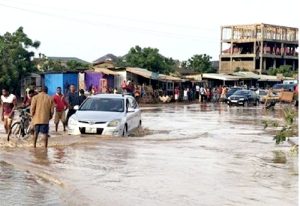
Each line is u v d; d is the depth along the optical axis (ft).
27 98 58.39
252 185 32.40
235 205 27.43
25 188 32.07
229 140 57.98
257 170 37.70
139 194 29.84
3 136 57.57
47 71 156.97
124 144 51.24
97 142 52.29
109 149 47.47
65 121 65.98
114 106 61.87
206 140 57.57
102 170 37.04
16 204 28.02
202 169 37.78
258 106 155.22
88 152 45.52
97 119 57.72
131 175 35.27
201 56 266.36
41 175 35.65
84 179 33.91
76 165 39.04
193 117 98.43
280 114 112.37
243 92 157.89
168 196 29.37
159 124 80.38
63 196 29.78
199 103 171.73
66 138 55.16
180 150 47.88
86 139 54.34
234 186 32.07
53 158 42.24
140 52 203.21
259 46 307.58
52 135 58.75
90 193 30.07
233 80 217.56
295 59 318.45
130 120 61.57
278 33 314.14
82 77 146.72
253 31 312.71
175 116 100.68
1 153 44.91
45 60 171.83
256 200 28.50
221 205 27.43
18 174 36.42
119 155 43.93
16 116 75.72
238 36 318.04
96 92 141.59
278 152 47.62
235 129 73.26
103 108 61.67
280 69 275.80
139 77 167.43
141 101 157.89
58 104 64.95
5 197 29.63
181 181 33.42
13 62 140.05
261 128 75.31
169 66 213.05
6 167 38.93
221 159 42.75
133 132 63.72
